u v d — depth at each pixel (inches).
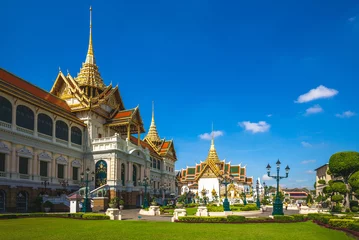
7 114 1670.8
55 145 2015.3
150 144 3887.8
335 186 1926.7
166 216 1565.0
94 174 2282.2
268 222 1164.5
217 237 784.3
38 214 1359.5
